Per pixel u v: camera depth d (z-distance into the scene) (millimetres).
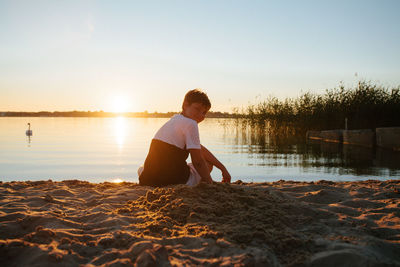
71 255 1468
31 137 17891
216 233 1678
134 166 8070
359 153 10227
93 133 21625
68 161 8883
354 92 15219
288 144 13539
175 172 2807
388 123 13953
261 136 17781
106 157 9711
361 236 1736
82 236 1725
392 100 13984
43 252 1450
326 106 16031
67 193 2896
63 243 1591
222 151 11031
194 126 2645
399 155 9555
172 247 1561
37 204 2434
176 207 2107
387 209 2318
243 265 1354
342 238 1700
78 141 15430
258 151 11008
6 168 7711
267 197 2418
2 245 1498
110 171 7344
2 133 21266
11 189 3020
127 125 36312
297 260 1466
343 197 2729
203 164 2617
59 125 34719
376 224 2020
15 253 1467
